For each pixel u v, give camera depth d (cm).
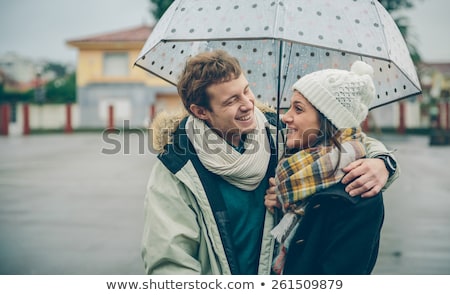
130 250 593
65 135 3266
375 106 246
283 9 191
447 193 975
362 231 192
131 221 757
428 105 3438
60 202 923
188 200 208
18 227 720
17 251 592
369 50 195
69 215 802
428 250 585
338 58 258
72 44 4141
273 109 253
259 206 212
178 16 203
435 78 4266
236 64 204
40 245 618
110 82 4153
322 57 260
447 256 560
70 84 6041
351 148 198
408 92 233
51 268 521
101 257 564
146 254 205
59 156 1845
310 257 197
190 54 255
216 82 201
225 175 206
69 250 595
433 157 1666
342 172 196
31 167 1512
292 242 199
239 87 203
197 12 200
